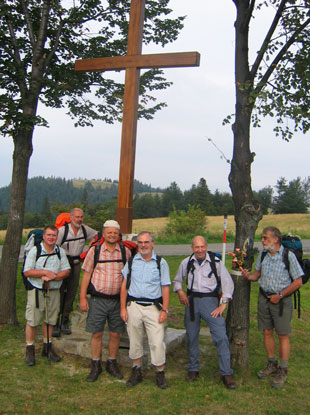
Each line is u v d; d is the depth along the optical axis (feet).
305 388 15.12
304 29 18.03
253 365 17.04
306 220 152.46
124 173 18.74
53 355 16.49
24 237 69.72
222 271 15.17
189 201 282.15
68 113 27.48
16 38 23.06
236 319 16.14
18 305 25.41
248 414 12.91
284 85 18.38
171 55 18.63
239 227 16.49
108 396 13.80
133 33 19.51
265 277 15.46
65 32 24.18
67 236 18.20
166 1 25.68
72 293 18.61
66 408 12.90
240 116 16.71
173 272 36.50
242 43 16.96
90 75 25.57
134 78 19.20
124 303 14.88
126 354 16.20
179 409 13.06
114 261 15.25
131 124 18.90
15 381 14.62
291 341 20.83
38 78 21.74
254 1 16.40
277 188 276.62
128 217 18.63
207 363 17.01
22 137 21.67
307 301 28.81
